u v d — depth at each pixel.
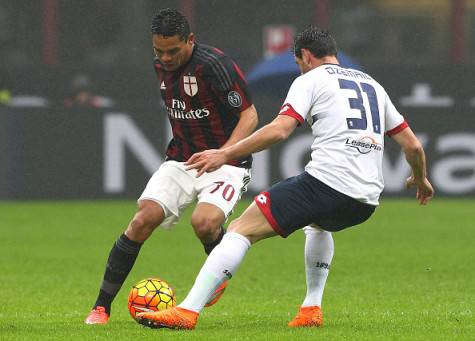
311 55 25.48
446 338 24.17
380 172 25.00
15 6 89.06
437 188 73.19
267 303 32.69
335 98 24.59
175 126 28.27
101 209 66.44
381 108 25.22
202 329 25.52
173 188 27.62
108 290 27.31
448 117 72.75
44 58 88.94
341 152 24.36
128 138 70.75
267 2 90.56
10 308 31.42
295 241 52.94
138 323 25.98
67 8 90.19
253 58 85.94
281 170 71.12
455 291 35.56
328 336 24.25
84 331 25.42
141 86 83.69
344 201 24.31
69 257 45.69
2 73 82.31
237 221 24.75
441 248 48.75
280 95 74.06
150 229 27.22
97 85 83.38
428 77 84.62
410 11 93.44
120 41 90.31
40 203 69.81
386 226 58.41
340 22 92.56
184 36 26.59
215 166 23.61
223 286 26.86
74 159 70.62
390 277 39.47
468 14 94.06
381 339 23.89
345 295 34.62
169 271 41.75
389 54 93.00
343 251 47.72
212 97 27.53
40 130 70.38
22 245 49.84
